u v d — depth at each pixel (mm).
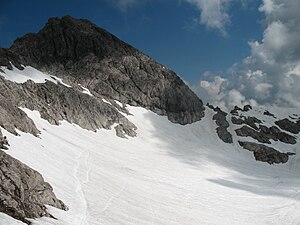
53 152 64375
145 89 157875
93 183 56969
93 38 163875
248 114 175375
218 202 68938
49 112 98938
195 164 109500
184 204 62594
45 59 150875
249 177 105438
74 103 114062
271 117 178875
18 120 66688
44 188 39812
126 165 83250
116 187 60250
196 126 158250
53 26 163000
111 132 118188
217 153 133125
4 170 34938
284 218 61906
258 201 74000
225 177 98750
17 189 34344
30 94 100188
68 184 50438
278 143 155625
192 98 171500
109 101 141375
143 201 57625
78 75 149625
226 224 55906
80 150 79562
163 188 70938
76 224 37438
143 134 132250
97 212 44531
